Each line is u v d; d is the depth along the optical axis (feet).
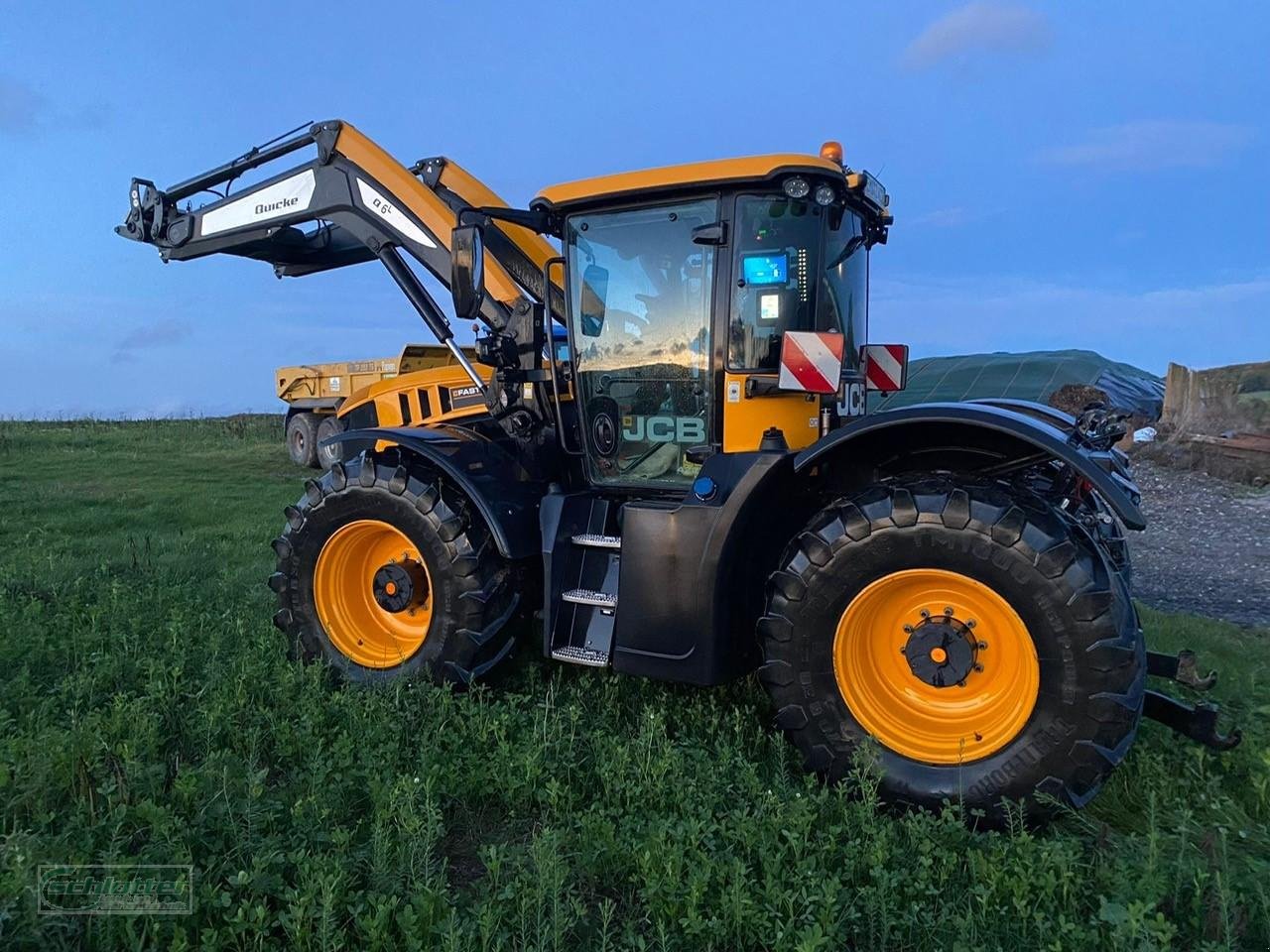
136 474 48.88
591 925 8.32
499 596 13.74
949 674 10.60
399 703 12.67
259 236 19.45
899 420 10.67
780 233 12.58
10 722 11.37
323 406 54.13
